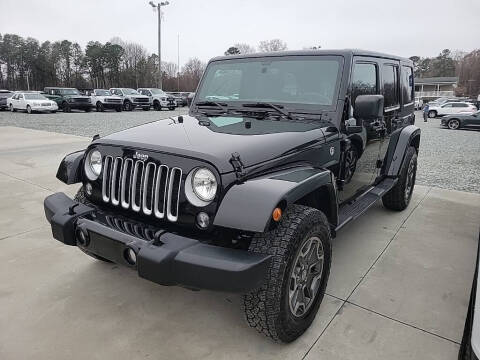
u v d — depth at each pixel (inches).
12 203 212.8
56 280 132.0
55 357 96.0
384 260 149.9
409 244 164.9
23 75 3105.3
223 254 86.1
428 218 197.3
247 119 131.0
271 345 101.8
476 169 346.6
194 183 93.4
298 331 102.9
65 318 111.7
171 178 95.7
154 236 90.3
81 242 104.1
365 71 145.4
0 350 98.0
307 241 100.1
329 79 132.3
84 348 99.5
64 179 120.8
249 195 88.2
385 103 168.7
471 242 167.8
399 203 200.1
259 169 97.0
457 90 3383.4
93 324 109.3
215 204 91.1
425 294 126.3
